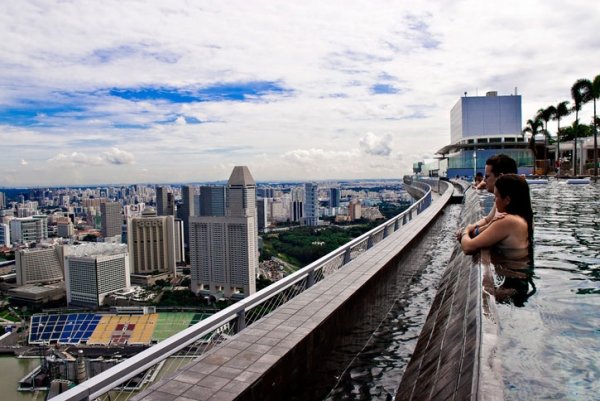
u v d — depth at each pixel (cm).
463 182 3547
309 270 578
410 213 1573
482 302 311
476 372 204
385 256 793
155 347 313
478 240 477
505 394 185
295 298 538
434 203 2039
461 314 345
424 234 1195
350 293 559
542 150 5903
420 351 397
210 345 396
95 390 260
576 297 324
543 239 639
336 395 462
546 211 1101
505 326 265
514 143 6022
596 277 383
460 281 459
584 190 2000
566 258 479
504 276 384
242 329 434
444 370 272
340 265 743
